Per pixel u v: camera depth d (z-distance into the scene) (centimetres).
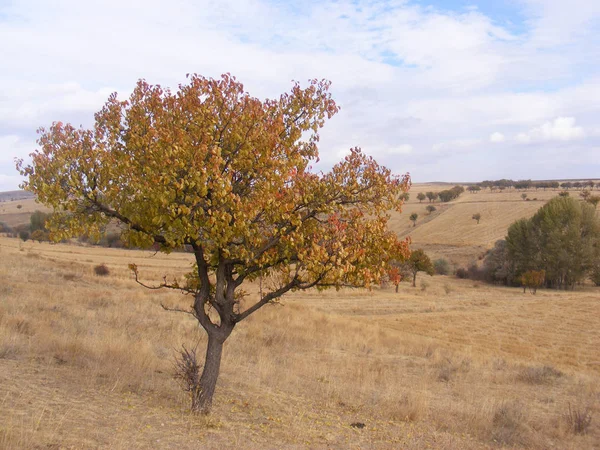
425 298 5191
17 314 1305
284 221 816
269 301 911
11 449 496
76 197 793
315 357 1548
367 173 832
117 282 3044
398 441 788
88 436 597
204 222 761
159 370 1066
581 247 7669
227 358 1303
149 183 741
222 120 807
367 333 2334
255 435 730
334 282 801
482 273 8475
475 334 3231
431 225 12175
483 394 1238
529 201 13350
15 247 5453
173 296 2594
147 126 820
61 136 798
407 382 1308
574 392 1340
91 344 1113
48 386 783
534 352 2638
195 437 672
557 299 5672
